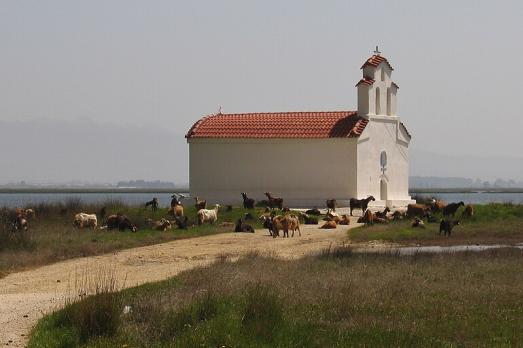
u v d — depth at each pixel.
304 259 34.28
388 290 26.17
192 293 23.47
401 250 39.88
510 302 24.77
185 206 68.12
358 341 19.59
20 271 32.41
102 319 19.70
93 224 49.59
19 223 46.62
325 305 23.58
